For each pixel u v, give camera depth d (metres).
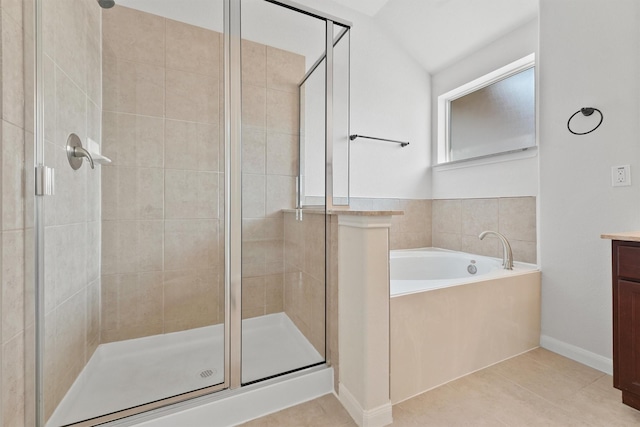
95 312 1.58
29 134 0.99
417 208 2.87
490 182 2.40
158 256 1.77
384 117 2.71
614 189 1.57
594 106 1.65
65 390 1.23
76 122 1.37
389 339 1.26
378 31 2.69
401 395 1.39
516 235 2.21
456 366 1.56
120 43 1.71
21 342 0.95
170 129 1.83
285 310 1.88
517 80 2.33
